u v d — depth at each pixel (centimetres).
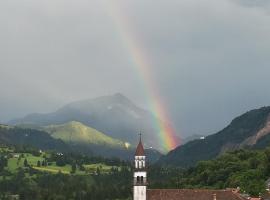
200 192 18388
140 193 18338
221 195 18262
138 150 18538
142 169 18425
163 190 18462
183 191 18450
